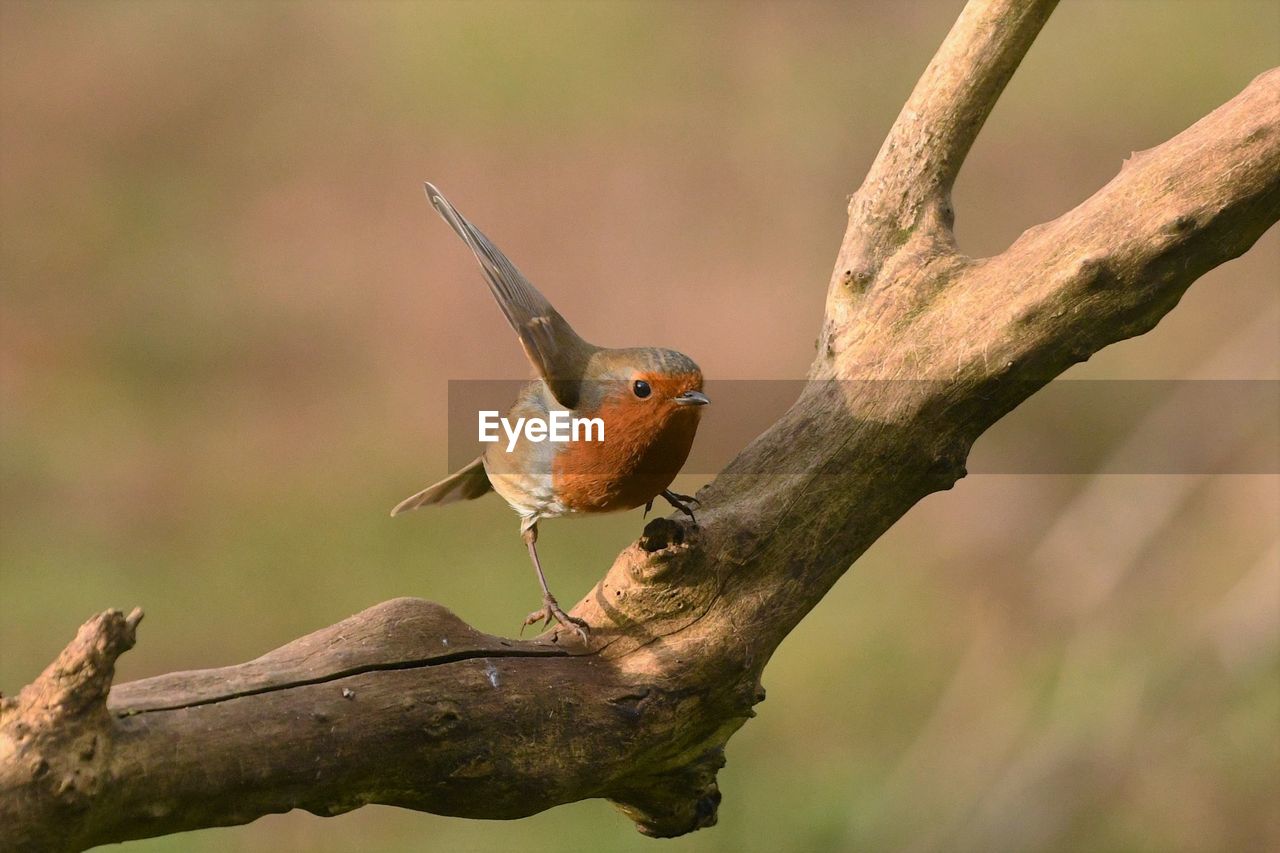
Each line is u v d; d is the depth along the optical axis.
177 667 12.88
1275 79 5.18
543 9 21.22
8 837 3.66
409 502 7.44
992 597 13.56
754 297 17.42
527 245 18.47
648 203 18.78
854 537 5.18
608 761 4.79
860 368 5.29
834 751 12.16
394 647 4.46
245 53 21.22
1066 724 11.71
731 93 20.33
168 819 3.99
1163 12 19.75
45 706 3.74
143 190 19.66
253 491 15.20
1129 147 18.69
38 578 13.80
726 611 4.96
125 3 22.17
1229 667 11.60
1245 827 11.11
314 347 17.19
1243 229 5.11
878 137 19.50
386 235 18.78
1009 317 5.15
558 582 13.42
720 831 11.34
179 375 17.05
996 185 18.56
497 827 10.97
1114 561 12.80
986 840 11.34
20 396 16.70
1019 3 5.69
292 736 4.15
